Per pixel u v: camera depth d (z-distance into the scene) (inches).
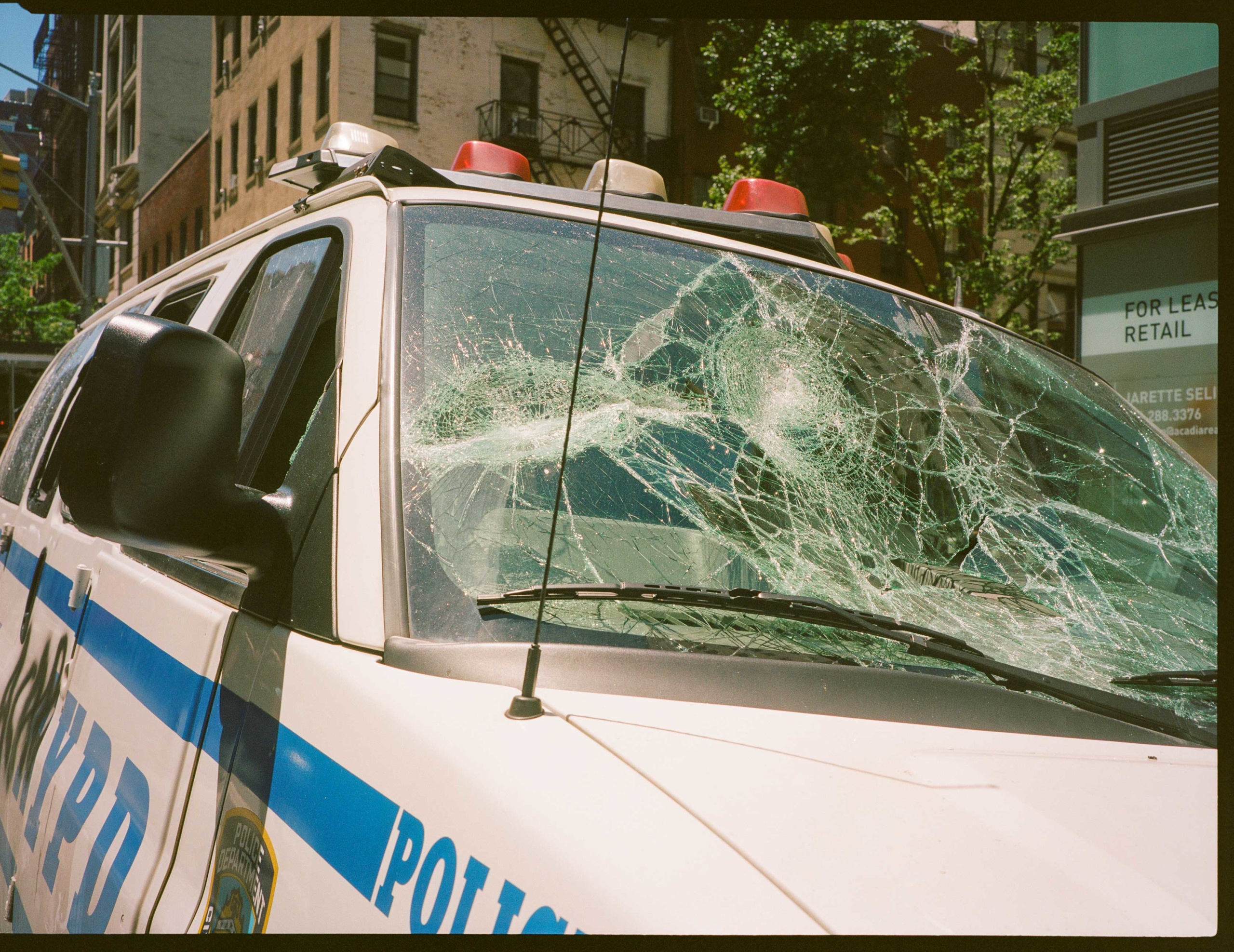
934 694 47.1
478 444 57.6
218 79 1179.3
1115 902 35.4
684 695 44.9
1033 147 805.9
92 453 48.8
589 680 45.1
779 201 102.3
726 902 33.2
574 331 66.1
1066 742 46.5
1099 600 65.8
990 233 797.9
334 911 42.2
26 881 77.6
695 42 925.2
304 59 912.3
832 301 81.2
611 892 33.8
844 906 33.4
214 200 1190.3
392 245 65.2
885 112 689.0
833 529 64.6
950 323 87.0
